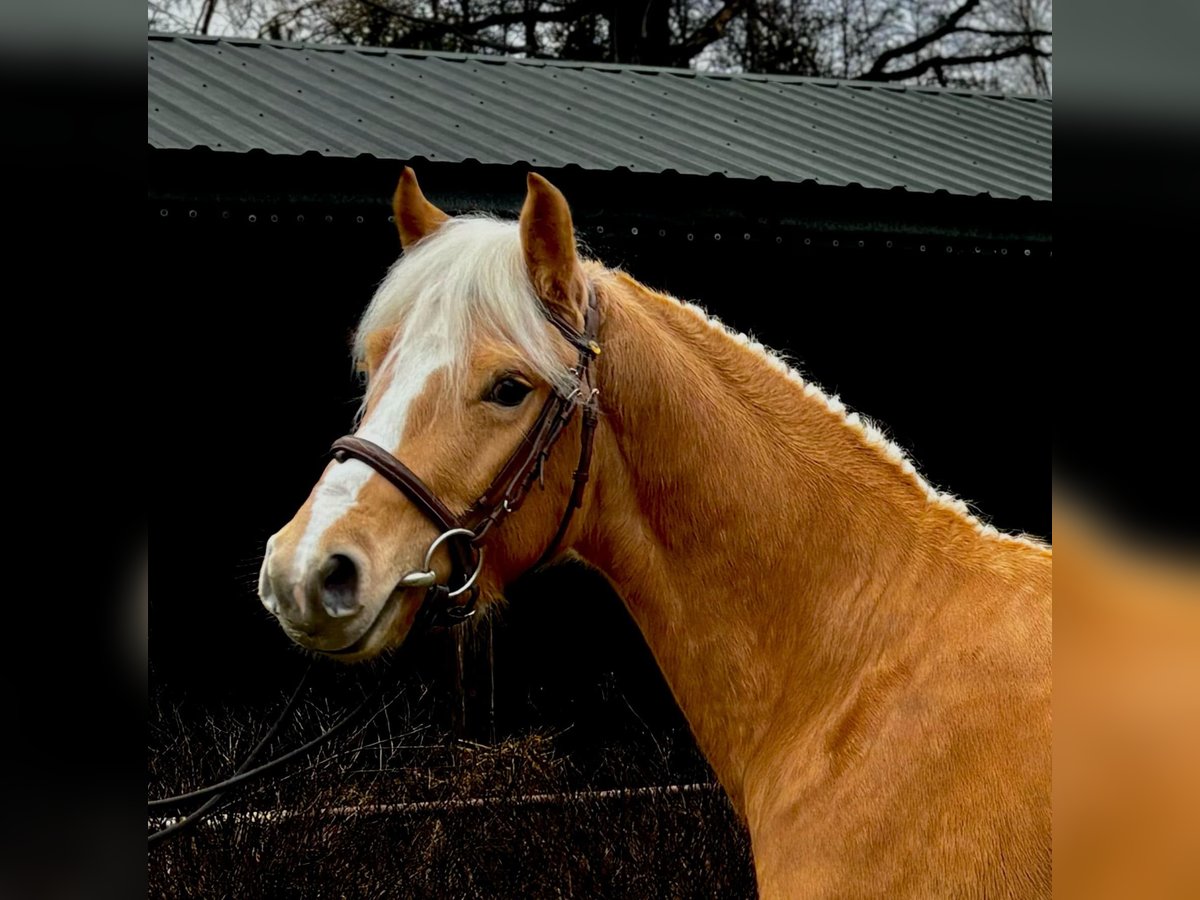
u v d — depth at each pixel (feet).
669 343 7.20
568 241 6.65
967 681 6.47
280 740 16.75
